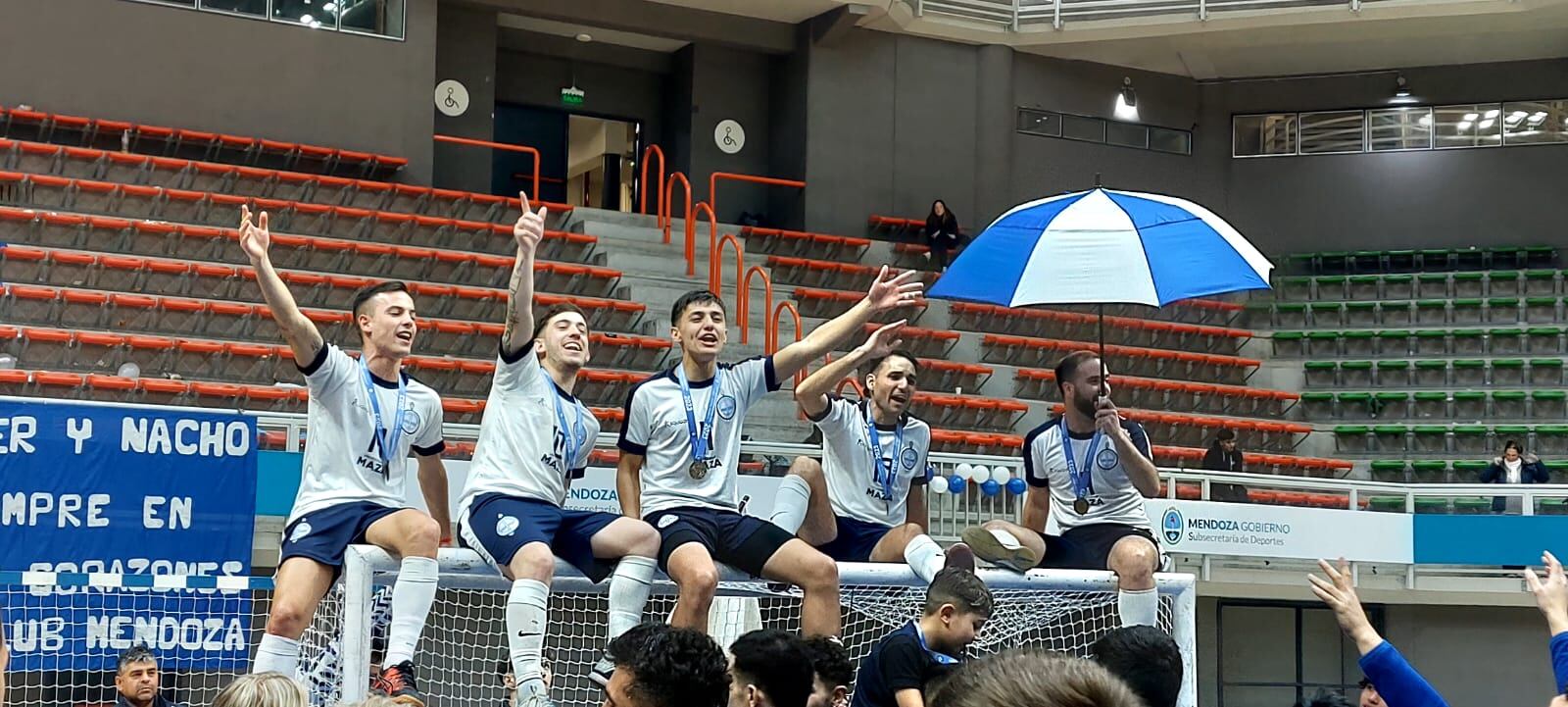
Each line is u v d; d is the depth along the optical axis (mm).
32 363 14562
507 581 6102
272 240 17094
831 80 22328
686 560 5812
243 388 14070
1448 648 15266
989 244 7051
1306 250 24406
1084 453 7156
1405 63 23906
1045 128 23562
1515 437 19391
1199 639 15305
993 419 17922
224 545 8258
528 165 22750
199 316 15758
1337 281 22500
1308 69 24250
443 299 17203
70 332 14656
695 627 5762
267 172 18234
